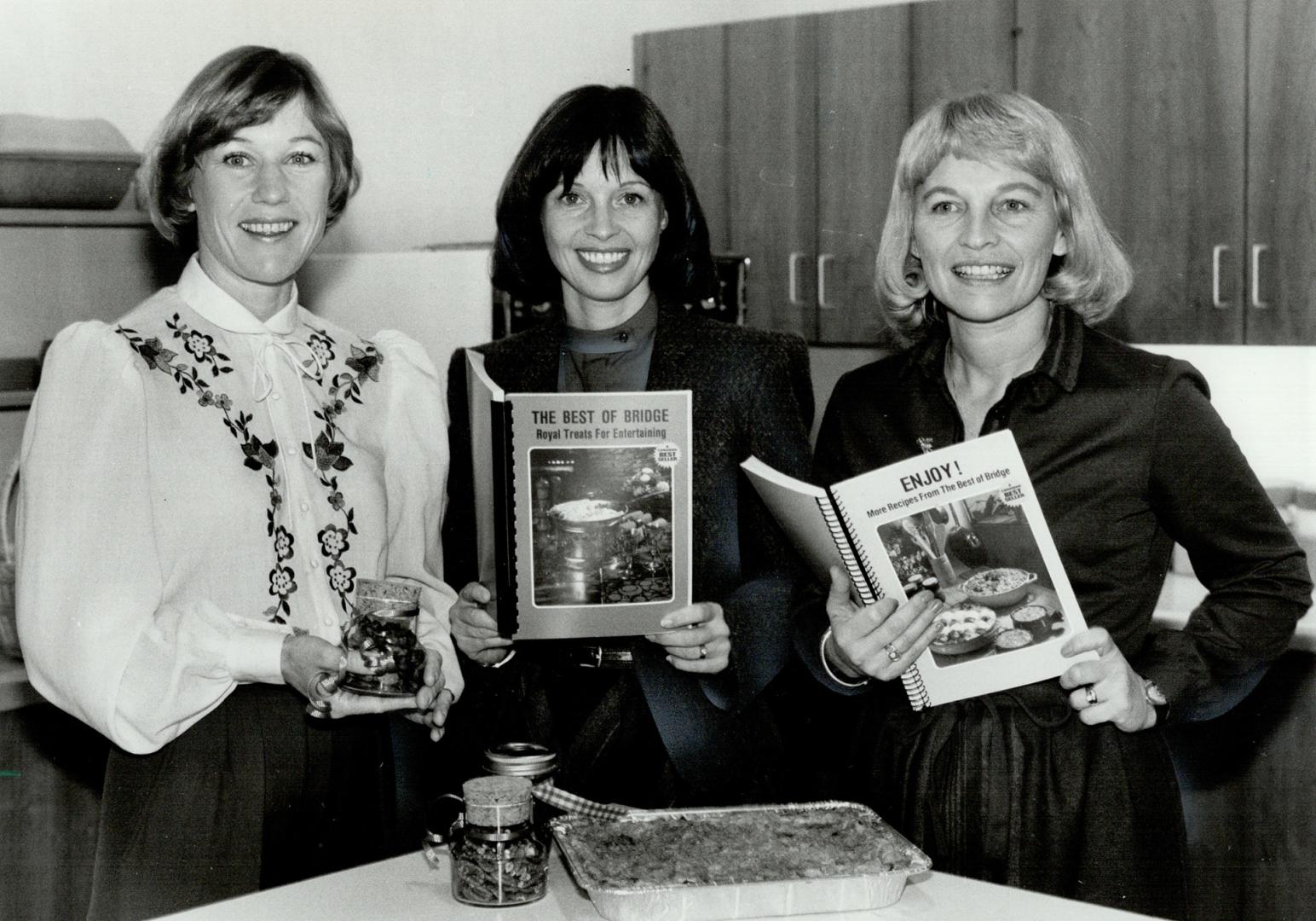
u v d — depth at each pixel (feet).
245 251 5.18
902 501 4.98
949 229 5.09
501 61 10.64
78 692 4.81
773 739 6.02
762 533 5.66
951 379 5.49
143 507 4.91
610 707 5.57
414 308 8.68
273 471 5.22
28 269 8.27
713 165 11.19
